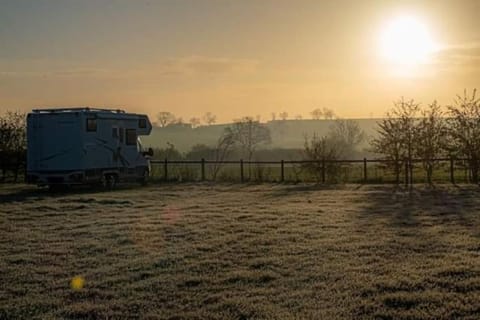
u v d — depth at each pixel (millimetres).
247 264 9172
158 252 10180
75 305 7273
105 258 9828
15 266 9438
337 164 26625
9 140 28609
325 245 10461
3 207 17125
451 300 7051
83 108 22797
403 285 7703
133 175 24922
